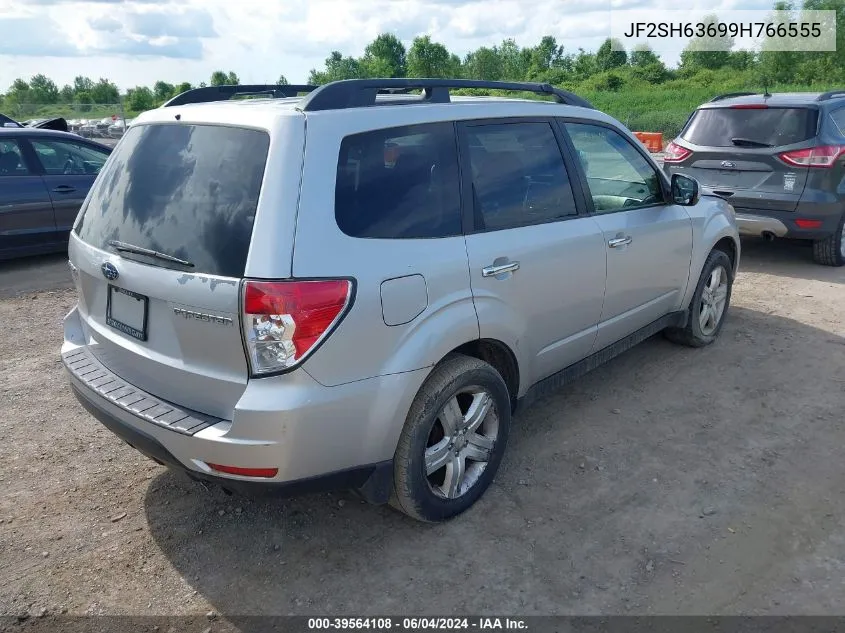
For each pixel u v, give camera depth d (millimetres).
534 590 2914
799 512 3379
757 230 7652
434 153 3193
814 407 4457
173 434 2727
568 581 2959
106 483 3740
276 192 2627
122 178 3195
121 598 2914
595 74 62219
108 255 3070
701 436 4125
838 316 6176
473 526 3332
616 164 4344
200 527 3363
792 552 3098
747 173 7645
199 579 3020
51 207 8500
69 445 4137
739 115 7762
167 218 2861
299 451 2658
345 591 2939
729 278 5602
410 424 3027
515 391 3688
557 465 3842
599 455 3938
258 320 2545
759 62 48969
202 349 2717
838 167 7254
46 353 5617
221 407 2730
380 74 80312
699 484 3633
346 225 2770
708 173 7945
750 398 4598
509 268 3357
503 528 3312
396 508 3279
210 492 3641
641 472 3756
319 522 3387
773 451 3943
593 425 4281
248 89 3896
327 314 2615
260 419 2570
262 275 2543
